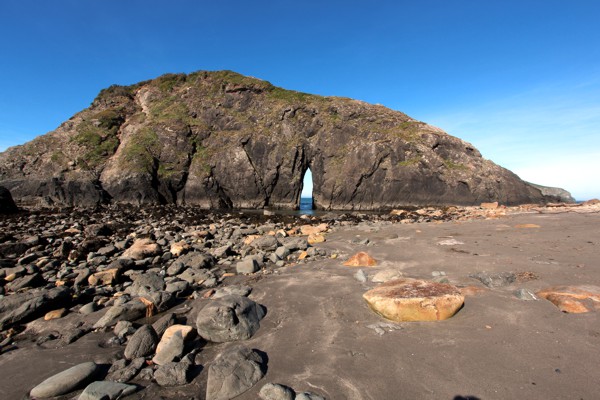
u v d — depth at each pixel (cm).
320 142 5266
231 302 604
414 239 1433
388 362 450
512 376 398
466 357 445
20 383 454
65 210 3503
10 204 3083
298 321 609
